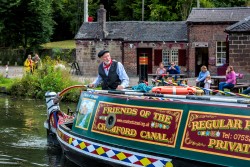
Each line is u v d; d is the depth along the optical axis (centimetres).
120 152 834
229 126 687
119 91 898
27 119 1616
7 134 1347
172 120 765
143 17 5484
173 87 869
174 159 747
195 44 3281
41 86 2320
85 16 3638
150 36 3462
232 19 3198
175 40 3391
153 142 788
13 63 5053
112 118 877
